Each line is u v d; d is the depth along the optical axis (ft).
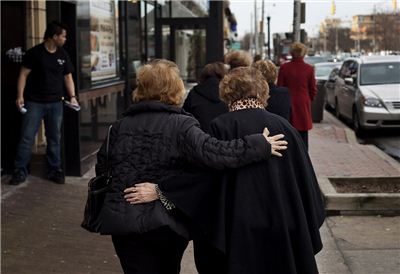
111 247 18.47
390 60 50.42
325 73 78.18
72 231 19.72
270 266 10.24
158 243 11.12
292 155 10.62
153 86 11.43
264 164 10.40
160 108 11.27
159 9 56.95
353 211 21.97
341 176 26.55
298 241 10.27
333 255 17.98
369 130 48.73
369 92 46.39
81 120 27.91
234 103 11.14
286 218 10.25
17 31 26.35
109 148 11.46
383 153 35.45
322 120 53.67
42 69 24.08
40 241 18.61
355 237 19.65
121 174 11.05
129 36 40.29
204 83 17.90
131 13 41.32
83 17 29.25
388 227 20.66
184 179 10.72
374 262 17.37
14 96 25.66
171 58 58.44
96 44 32.63
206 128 17.40
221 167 10.32
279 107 19.31
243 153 10.20
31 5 27.20
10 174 26.07
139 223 10.66
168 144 10.96
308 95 29.17
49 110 24.64
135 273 11.00
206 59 57.88
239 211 10.23
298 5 49.03
